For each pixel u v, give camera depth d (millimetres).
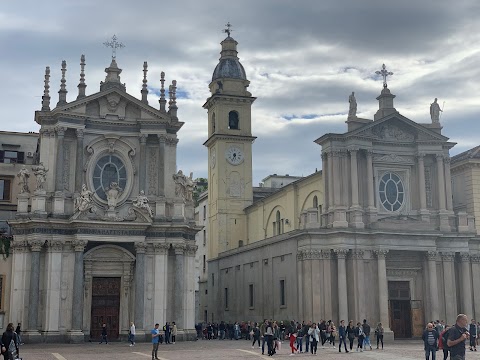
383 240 58875
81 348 46469
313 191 68438
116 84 59562
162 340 54031
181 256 56781
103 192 57031
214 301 82625
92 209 54531
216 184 83688
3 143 66375
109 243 55562
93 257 55312
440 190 62500
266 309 67125
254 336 48969
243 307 73438
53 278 53125
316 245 58719
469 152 66375
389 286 60719
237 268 76125
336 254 58406
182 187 57750
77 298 52812
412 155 63312
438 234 60156
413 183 63219
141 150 57875
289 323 58062
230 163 84125
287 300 62094
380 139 62375
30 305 52344
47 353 41594
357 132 61094
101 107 57562
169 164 58656
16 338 26969
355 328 45000
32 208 54062
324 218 61000
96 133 57156
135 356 39219
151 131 58031
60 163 55219
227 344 52156
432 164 63500
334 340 51344
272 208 78250
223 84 85312
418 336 59938
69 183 55844
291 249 61656
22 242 53531
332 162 60875
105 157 57656
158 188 57656
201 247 92938
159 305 55438
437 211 62469
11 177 60344
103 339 52594
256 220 81750
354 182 60250
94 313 55125
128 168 57688
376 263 58844
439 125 64812
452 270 61156
